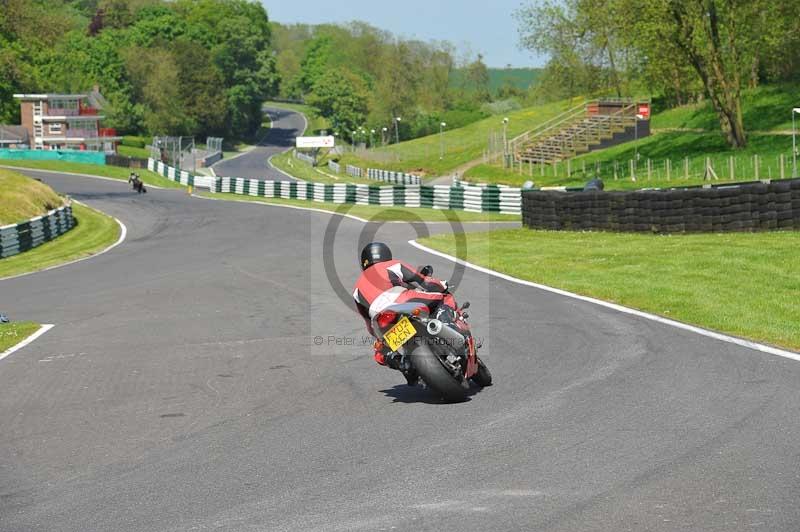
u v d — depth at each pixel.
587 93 95.50
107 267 32.88
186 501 7.53
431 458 8.34
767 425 8.77
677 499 6.90
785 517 6.44
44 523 7.18
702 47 66.56
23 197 55.06
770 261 20.70
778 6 65.31
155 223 54.00
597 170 74.12
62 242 46.03
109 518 7.21
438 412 10.16
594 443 8.50
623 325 14.91
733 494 6.95
